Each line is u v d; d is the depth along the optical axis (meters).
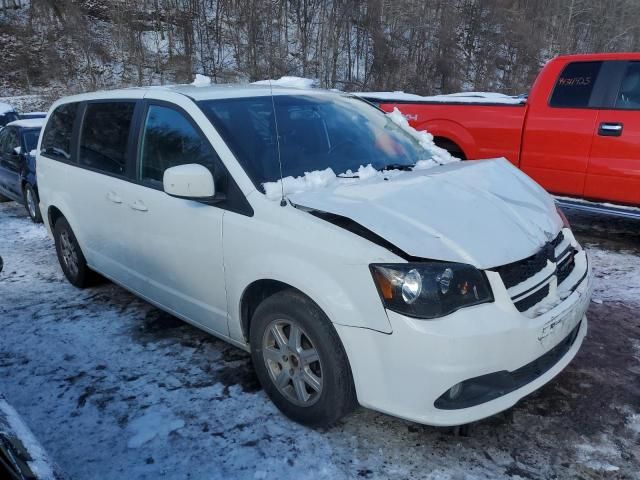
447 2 41.50
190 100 3.38
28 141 8.02
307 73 36.94
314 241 2.58
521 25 42.53
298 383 2.80
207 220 3.09
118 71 37.91
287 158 3.23
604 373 3.33
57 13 40.91
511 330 2.39
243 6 39.66
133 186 3.69
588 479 2.49
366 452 2.68
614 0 46.16
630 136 5.31
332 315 2.50
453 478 2.50
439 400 2.39
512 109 6.08
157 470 2.61
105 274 4.39
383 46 37.78
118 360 3.62
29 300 4.72
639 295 4.48
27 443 1.89
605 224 6.70
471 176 3.24
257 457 2.67
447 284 2.35
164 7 42.97
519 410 2.98
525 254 2.61
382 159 3.59
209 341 3.84
